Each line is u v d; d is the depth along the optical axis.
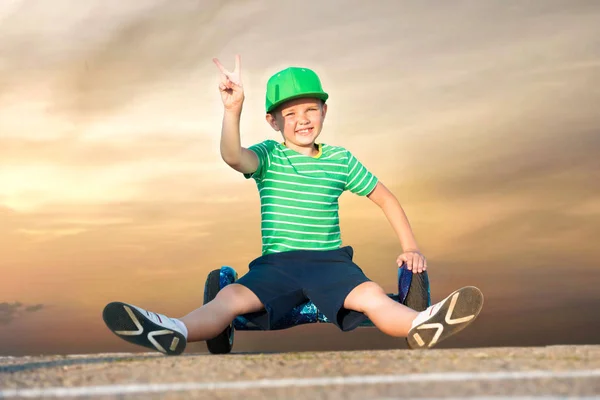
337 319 2.97
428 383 1.66
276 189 3.31
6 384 1.76
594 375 1.74
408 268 3.16
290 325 3.17
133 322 2.54
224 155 3.12
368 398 1.50
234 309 2.94
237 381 1.75
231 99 3.05
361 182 3.49
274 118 3.54
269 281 3.07
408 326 2.71
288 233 3.25
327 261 3.16
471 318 2.57
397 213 3.53
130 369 2.00
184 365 2.07
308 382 1.70
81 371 1.97
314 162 3.39
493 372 1.81
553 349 2.32
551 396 1.50
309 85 3.43
